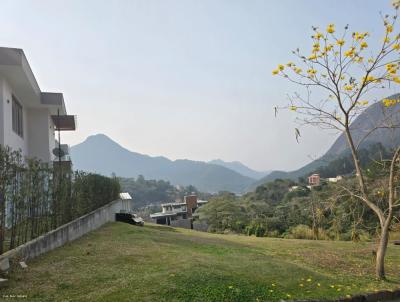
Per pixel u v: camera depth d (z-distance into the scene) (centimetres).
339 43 860
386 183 937
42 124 1991
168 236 1317
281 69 904
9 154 800
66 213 1121
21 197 812
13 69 1378
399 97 866
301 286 733
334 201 1030
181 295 606
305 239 1861
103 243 1027
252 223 2680
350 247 1408
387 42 830
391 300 764
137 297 586
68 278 667
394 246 1458
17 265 703
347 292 736
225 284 673
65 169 1164
